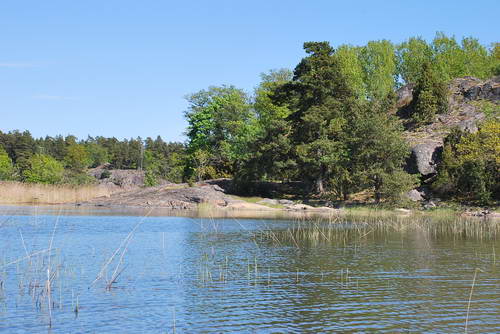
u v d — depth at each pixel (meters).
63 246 22.91
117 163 151.00
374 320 11.67
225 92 95.31
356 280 16.06
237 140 79.19
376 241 26.17
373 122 51.62
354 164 53.59
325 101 58.81
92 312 12.14
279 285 15.27
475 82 77.31
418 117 70.56
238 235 28.48
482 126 54.25
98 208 54.94
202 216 43.62
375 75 92.50
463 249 23.22
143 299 13.39
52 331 10.70
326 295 13.99
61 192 65.38
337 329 10.99
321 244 24.86
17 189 63.03
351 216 43.97
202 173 78.06
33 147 142.50
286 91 62.31
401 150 51.56
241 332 10.72
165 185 72.38
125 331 10.72
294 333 10.68
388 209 48.44
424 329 11.02
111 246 23.12
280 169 60.50
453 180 52.00
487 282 15.80
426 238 27.59
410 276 16.72
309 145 57.41
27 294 13.87
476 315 12.10
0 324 11.16
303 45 60.97
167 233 29.16
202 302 13.13
